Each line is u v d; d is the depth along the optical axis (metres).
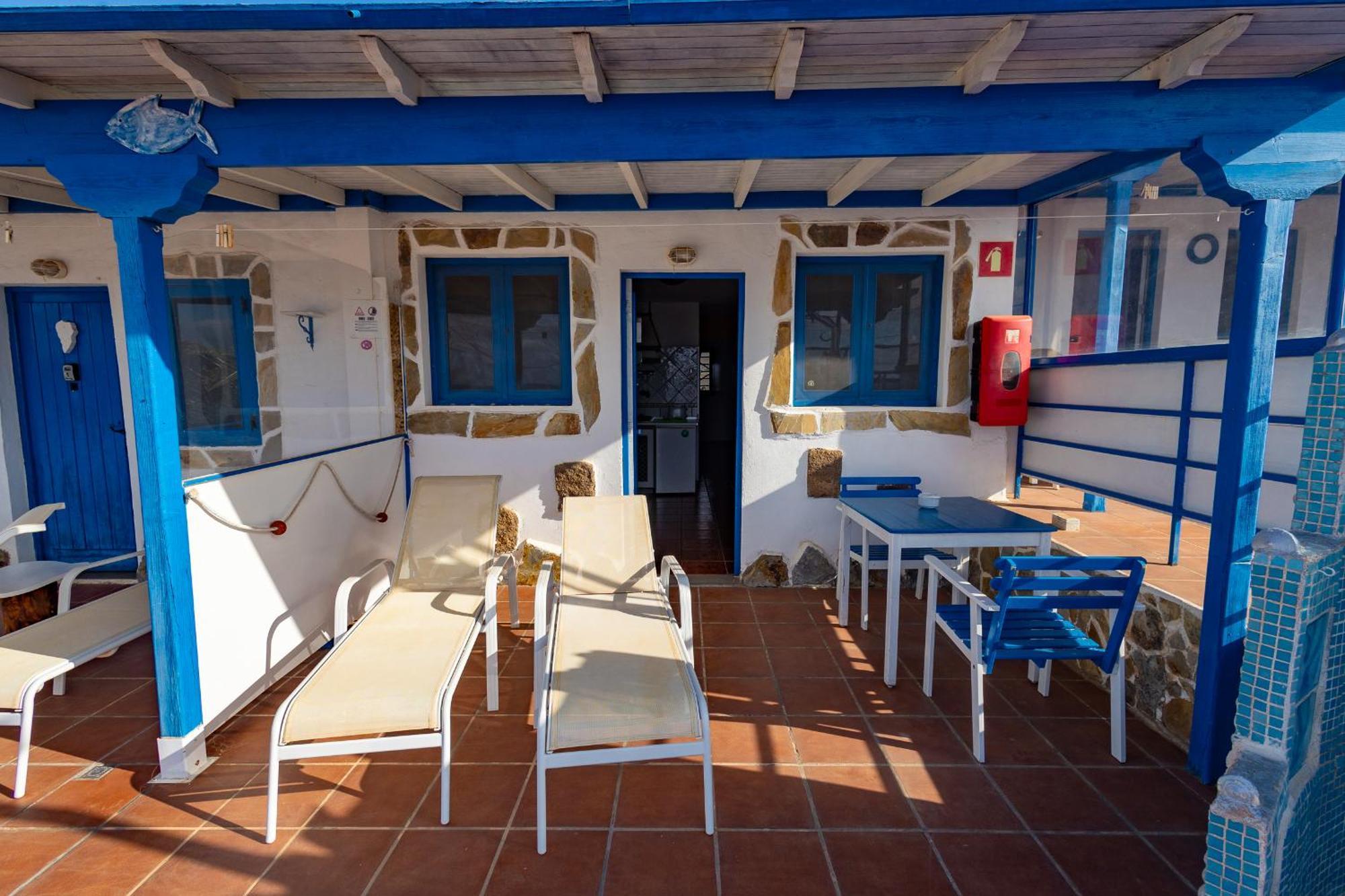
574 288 4.88
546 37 2.15
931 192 4.54
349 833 2.51
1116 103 2.52
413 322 4.91
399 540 4.91
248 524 3.23
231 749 3.06
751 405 4.98
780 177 4.26
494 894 2.21
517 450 5.03
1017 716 3.32
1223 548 2.70
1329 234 4.61
